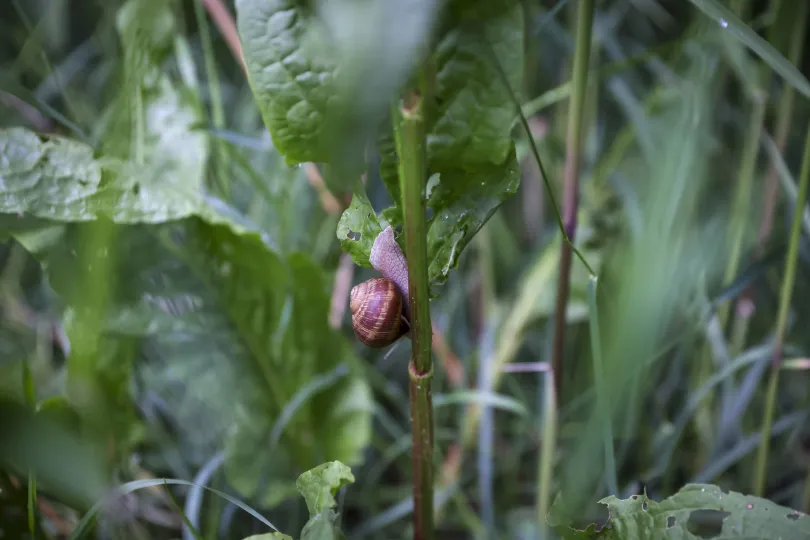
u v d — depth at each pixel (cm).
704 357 80
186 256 71
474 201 59
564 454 77
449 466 83
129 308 71
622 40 102
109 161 67
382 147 57
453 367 85
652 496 77
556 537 72
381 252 68
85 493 63
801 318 88
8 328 87
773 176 80
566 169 67
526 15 64
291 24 56
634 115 83
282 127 57
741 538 60
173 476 79
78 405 68
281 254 73
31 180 65
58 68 94
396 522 81
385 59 39
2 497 66
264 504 77
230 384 77
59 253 66
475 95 57
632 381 70
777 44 75
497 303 89
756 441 76
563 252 68
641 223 74
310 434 78
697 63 76
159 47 73
